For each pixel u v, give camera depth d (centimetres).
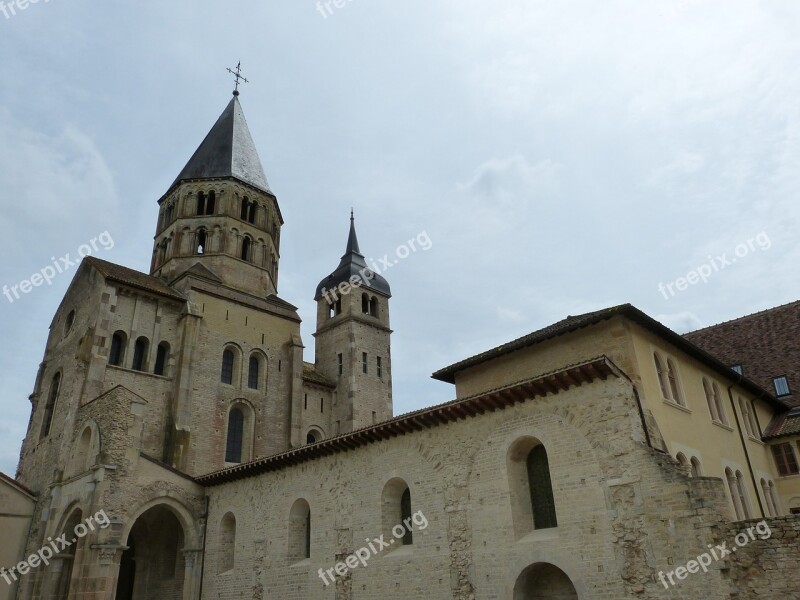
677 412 2072
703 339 4288
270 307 4244
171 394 3500
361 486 2294
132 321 3531
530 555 1719
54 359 3762
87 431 2962
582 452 1703
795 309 3981
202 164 4650
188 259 4238
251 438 3772
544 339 2188
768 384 3681
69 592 2452
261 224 4625
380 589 2089
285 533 2520
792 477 2802
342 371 4731
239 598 2606
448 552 1927
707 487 1463
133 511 2689
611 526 1584
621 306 1962
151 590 3114
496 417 1947
